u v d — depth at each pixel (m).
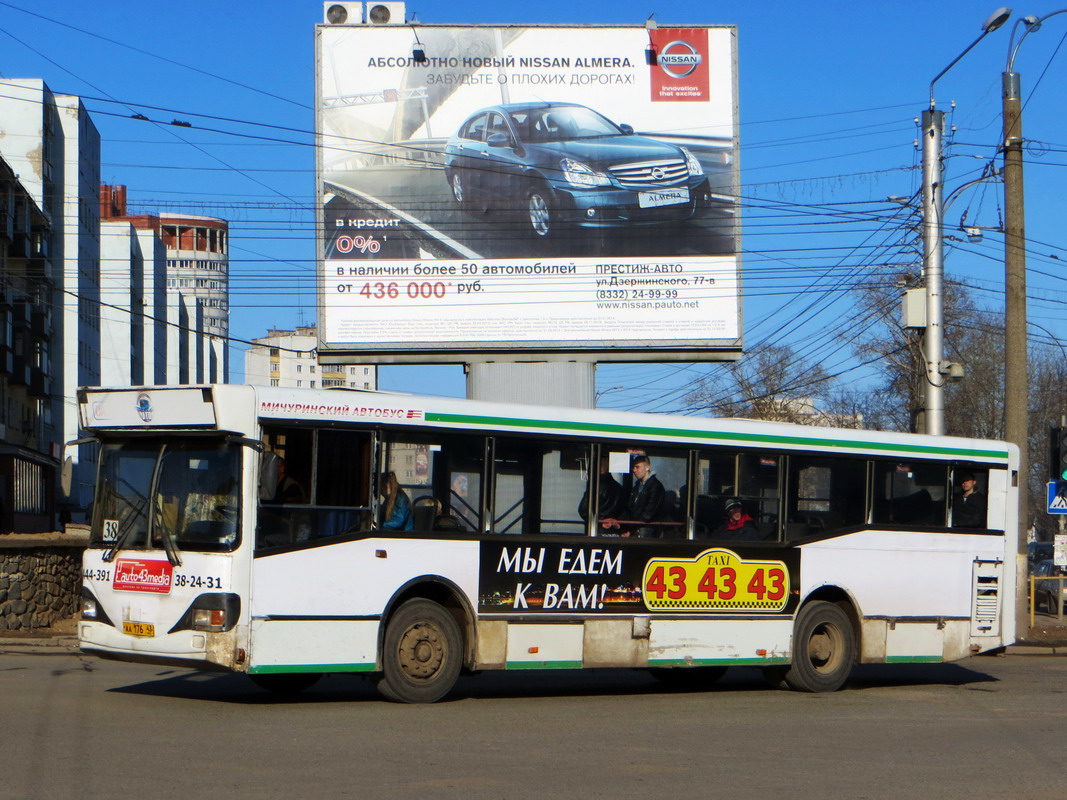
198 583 11.52
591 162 30.22
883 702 14.09
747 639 14.45
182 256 154.12
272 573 11.66
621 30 30.44
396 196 30.03
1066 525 28.70
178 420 11.87
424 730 10.75
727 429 14.49
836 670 15.11
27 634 19.58
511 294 29.98
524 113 30.22
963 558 16.27
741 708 13.18
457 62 30.23
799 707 13.41
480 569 12.87
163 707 11.74
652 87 30.39
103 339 95.62
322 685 14.41
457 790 8.26
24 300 66.06
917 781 9.07
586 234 30.09
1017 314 24.17
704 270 30.14
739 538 14.48
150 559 11.84
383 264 29.92
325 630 11.91
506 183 30.11
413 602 12.49
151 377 106.38
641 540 13.82
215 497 11.66
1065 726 12.25
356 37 30.23
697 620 14.11
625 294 30.06
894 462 15.78
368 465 12.33
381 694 13.00
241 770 8.69
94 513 12.35
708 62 30.50
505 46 30.30
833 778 9.09
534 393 30.11
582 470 13.55
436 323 29.91
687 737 10.92
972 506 16.47
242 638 11.43
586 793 8.30
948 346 51.38
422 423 12.64
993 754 10.41
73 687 13.28
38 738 9.77
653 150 30.28
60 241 80.81
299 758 9.21
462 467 12.85
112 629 11.98
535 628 13.11
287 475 11.88
